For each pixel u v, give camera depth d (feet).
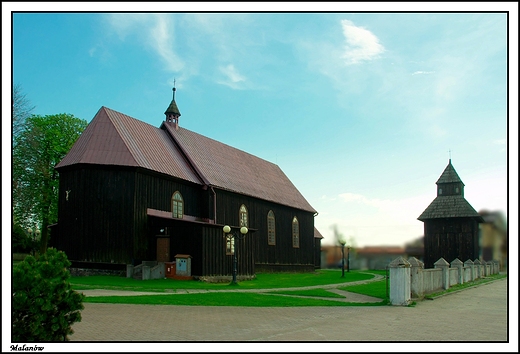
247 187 154.51
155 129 135.95
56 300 32.91
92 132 114.11
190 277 104.32
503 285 110.52
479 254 170.60
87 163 107.96
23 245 173.99
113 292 75.25
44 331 32.30
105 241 106.32
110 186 107.96
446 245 175.01
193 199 129.59
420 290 74.59
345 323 49.34
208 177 134.72
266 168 190.39
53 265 34.27
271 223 164.86
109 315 51.06
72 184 110.32
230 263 115.34
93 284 87.81
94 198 107.96
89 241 107.14
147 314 52.70
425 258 177.99
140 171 109.60
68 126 164.96
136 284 90.02
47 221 159.74
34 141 148.56
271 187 175.94
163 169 118.32
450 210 174.81
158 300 64.44
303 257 184.34
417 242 185.57
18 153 147.84
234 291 84.69
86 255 106.93
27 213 155.74
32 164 154.61
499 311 61.05
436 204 179.11
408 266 68.44
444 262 89.81
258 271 152.97
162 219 109.91
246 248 123.24
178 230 108.27
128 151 110.22
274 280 124.06
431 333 43.70
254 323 48.49
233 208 143.02
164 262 105.70
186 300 65.92
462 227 173.06
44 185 156.66
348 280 130.11
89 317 49.29
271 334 42.09
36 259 34.68
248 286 99.55
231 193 142.31
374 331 44.45
